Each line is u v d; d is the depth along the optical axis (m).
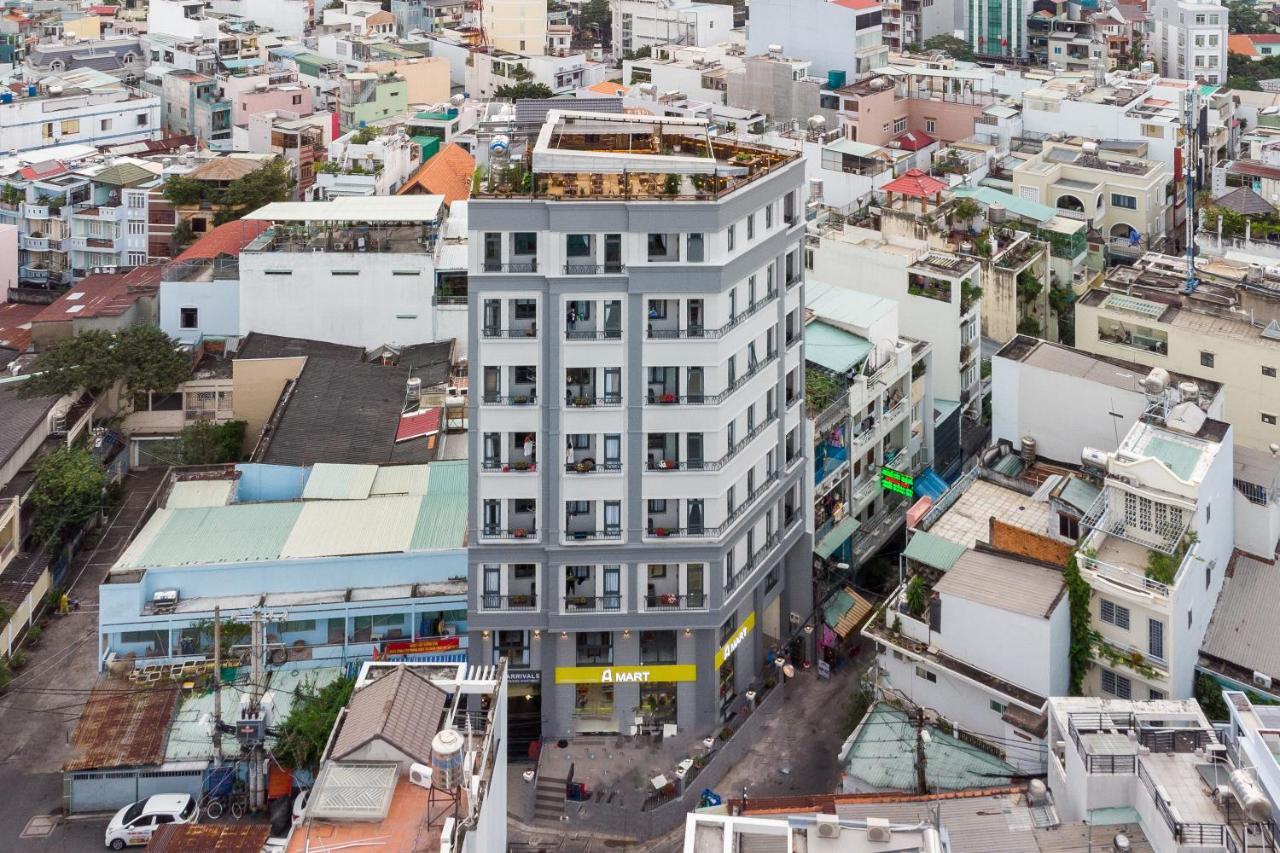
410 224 134.25
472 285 83.00
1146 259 124.38
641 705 89.31
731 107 197.38
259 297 126.44
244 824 73.38
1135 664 75.06
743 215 85.00
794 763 86.50
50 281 170.62
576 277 82.50
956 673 77.94
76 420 114.38
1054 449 96.44
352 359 124.75
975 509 90.25
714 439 85.00
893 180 146.38
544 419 84.62
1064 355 97.94
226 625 88.31
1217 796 59.59
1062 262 142.62
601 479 85.12
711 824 60.62
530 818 82.25
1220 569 83.25
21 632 96.12
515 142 95.19
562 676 88.12
